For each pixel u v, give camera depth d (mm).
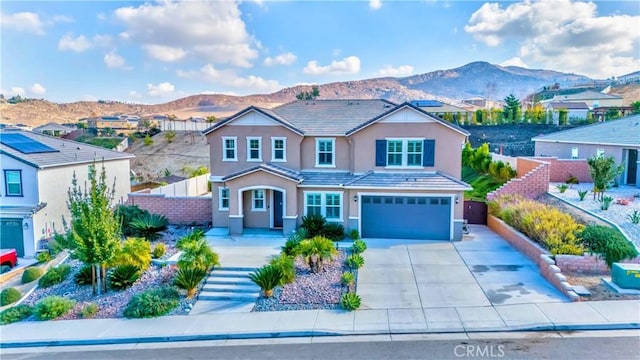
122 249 17812
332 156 24125
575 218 19703
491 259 18516
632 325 12133
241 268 17516
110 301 15648
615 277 14664
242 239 22344
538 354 10883
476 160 35031
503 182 30062
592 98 84938
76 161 28062
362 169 23359
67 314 14812
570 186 26703
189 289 15625
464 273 16875
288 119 25500
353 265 17750
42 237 25375
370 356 11180
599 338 11648
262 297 15391
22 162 25000
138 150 73750
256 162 24406
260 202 24406
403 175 22812
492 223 24000
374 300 14680
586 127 35625
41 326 13930
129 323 13898
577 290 14258
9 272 20781
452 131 22547
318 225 22219
